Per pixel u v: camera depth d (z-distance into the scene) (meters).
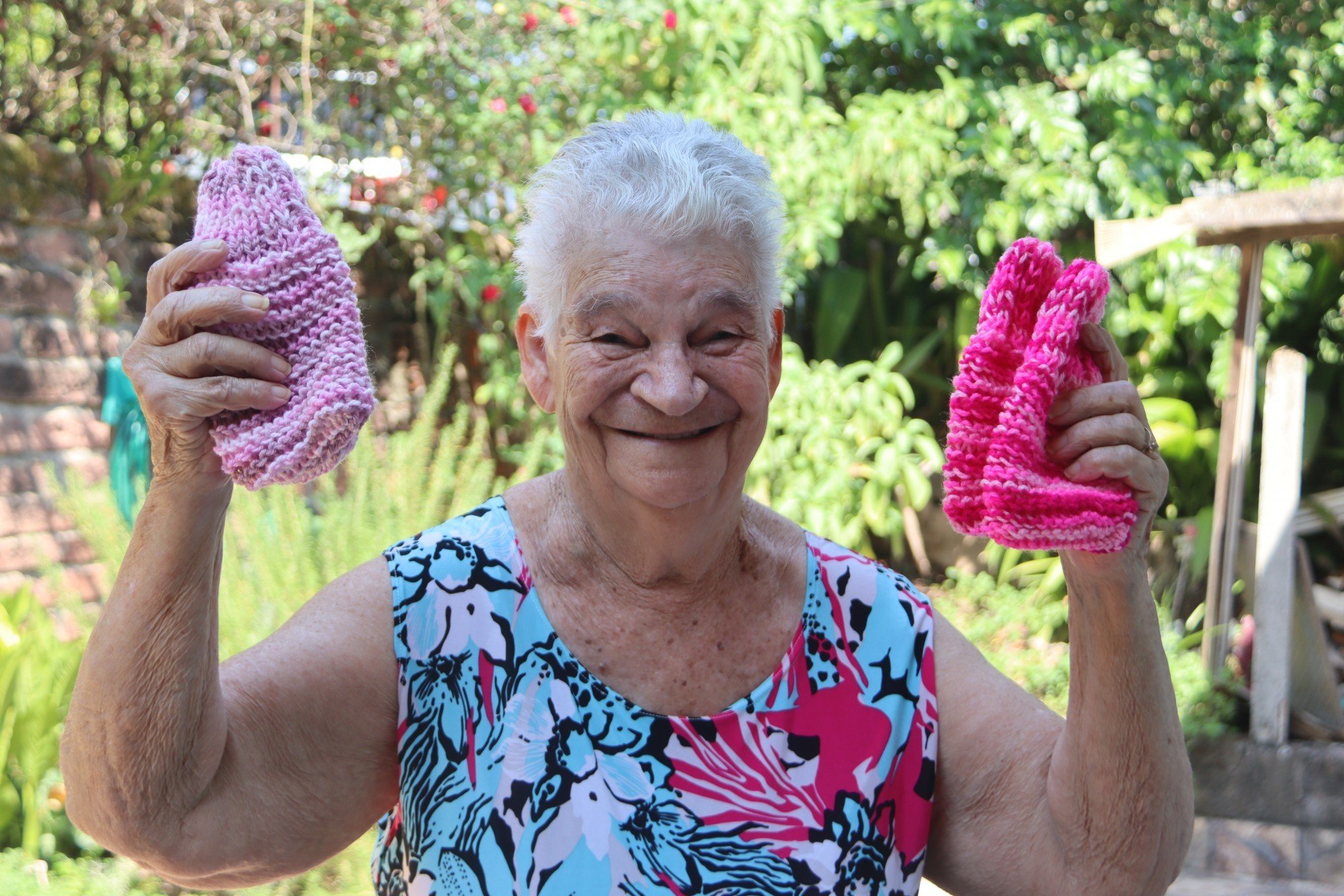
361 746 1.10
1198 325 5.33
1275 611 4.04
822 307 5.83
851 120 5.09
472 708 1.11
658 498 1.08
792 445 5.08
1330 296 5.55
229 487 0.95
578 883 1.06
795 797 1.12
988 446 0.98
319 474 0.94
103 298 4.03
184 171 4.52
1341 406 5.64
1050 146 4.99
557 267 1.10
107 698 0.92
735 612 1.17
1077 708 1.04
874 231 5.75
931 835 1.19
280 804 1.04
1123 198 5.10
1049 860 1.09
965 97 5.07
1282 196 4.08
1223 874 3.89
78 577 3.91
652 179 1.06
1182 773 1.03
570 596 1.16
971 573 5.55
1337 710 4.09
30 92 4.07
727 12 4.75
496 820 1.07
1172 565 5.16
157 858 0.98
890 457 5.12
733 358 1.09
